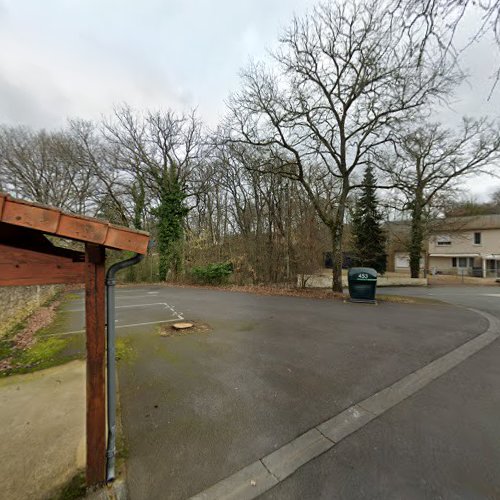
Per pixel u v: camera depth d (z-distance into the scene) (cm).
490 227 2480
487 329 593
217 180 1828
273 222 1448
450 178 1623
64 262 188
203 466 212
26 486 197
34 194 1964
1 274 168
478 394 319
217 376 371
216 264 1534
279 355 446
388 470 205
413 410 287
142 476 203
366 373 378
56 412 291
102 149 1747
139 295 1141
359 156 1079
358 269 968
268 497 185
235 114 1141
